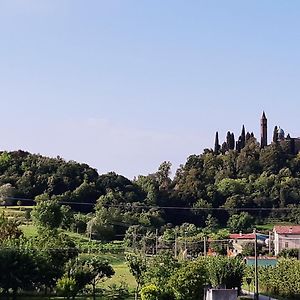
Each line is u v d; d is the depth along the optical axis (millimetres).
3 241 76062
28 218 116625
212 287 59812
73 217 121438
